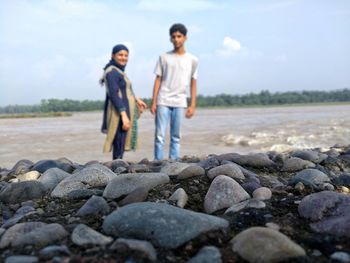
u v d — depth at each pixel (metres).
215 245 1.75
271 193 2.40
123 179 2.55
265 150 8.99
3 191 2.78
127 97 5.28
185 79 5.50
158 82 5.58
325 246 1.71
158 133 5.58
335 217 1.90
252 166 3.45
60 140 13.60
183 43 5.46
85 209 2.24
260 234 1.68
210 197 2.32
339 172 3.52
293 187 2.55
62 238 1.87
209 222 1.87
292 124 18.28
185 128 18.31
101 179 2.81
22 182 2.82
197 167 2.84
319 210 1.96
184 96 5.55
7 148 11.27
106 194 2.48
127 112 5.24
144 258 1.63
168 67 5.46
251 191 2.47
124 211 1.94
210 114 42.00
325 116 26.39
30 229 1.98
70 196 2.64
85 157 8.89
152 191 2.54
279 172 3.36
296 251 1.60
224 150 9.30
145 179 2.57
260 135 12.56
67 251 1.70
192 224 1.82
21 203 2.68
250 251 1.62
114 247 1.70
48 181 2.99
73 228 1.98
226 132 14.70
